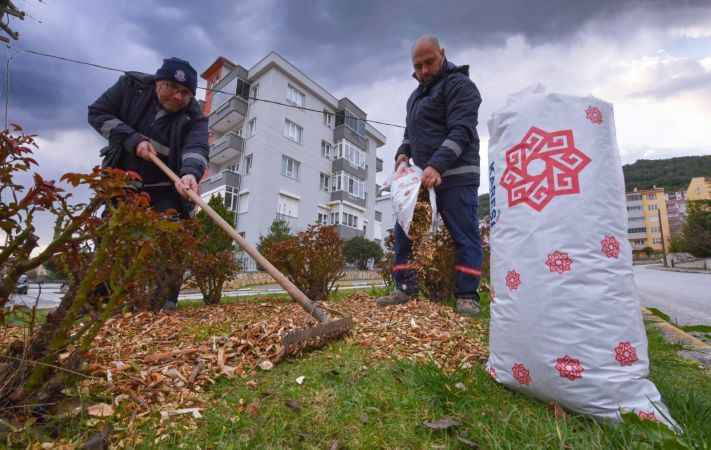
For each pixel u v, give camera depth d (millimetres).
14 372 1334
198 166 3447
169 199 3721
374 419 1496
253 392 1721
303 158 26875
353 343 2469
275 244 5074
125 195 1436
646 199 83438
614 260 1491
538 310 1559
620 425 1346
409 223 3277
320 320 2768
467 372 1893
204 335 2537
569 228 1534
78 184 1347
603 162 1560
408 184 3391
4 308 1421
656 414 1374
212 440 1347
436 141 3576
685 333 3572
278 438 1354
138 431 1375
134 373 1791
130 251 1477
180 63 3363
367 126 33625
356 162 31047
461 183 3469
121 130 3357
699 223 43438
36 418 1313
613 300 1465
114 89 3596
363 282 18812
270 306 4086
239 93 25141
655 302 7512
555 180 1595
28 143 1362
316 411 1541
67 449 1188
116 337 2457
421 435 1399
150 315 3125
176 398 1625
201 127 3709
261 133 24188
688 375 2219
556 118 1647
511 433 1379
